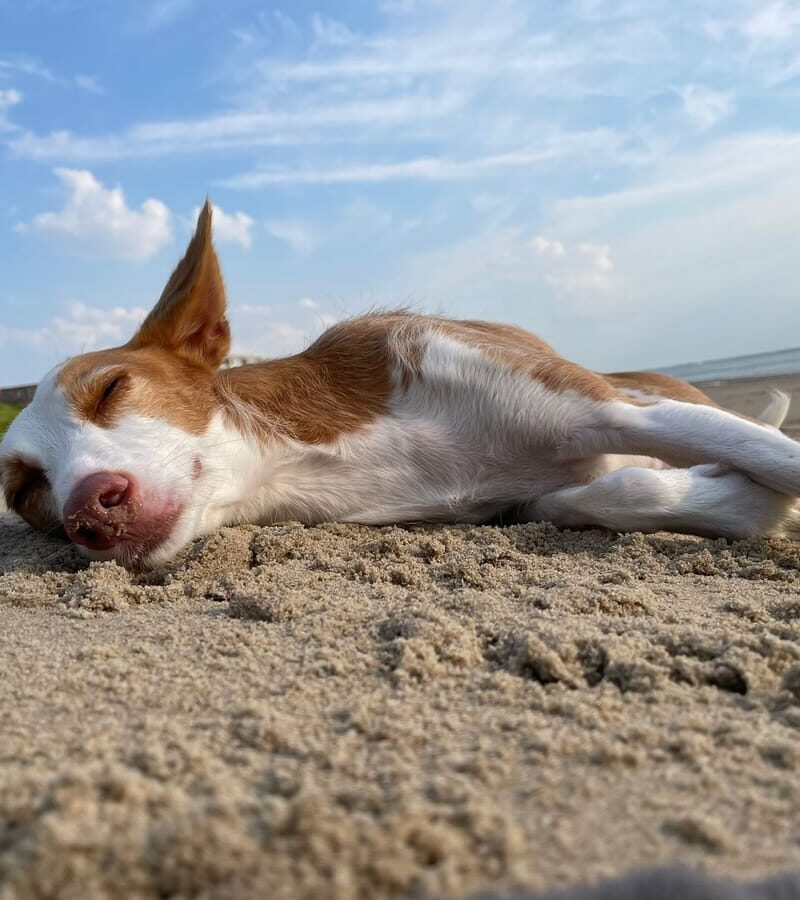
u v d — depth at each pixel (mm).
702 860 165
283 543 488
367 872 151
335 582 420
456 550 477
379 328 597
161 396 505
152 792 172
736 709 247
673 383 769
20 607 415
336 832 156
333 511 562
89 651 311
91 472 453
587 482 586
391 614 343
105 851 152
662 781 199
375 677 277
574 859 164
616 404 551
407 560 458
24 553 545
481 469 570
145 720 238
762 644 287
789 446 509
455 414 565
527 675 277
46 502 528
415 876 150
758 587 405
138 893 146
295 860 152
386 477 564
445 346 571
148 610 392
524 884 152
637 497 508
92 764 191
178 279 558
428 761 210
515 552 468
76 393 491
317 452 549
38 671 291
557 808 186
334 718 241
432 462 567
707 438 526
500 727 232
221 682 275
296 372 576
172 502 468
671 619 342
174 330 543
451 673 278
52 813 162
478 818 168
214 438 513
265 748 219
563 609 349
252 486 536
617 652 280
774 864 165
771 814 184
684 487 508
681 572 437
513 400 553
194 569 455
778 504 512
